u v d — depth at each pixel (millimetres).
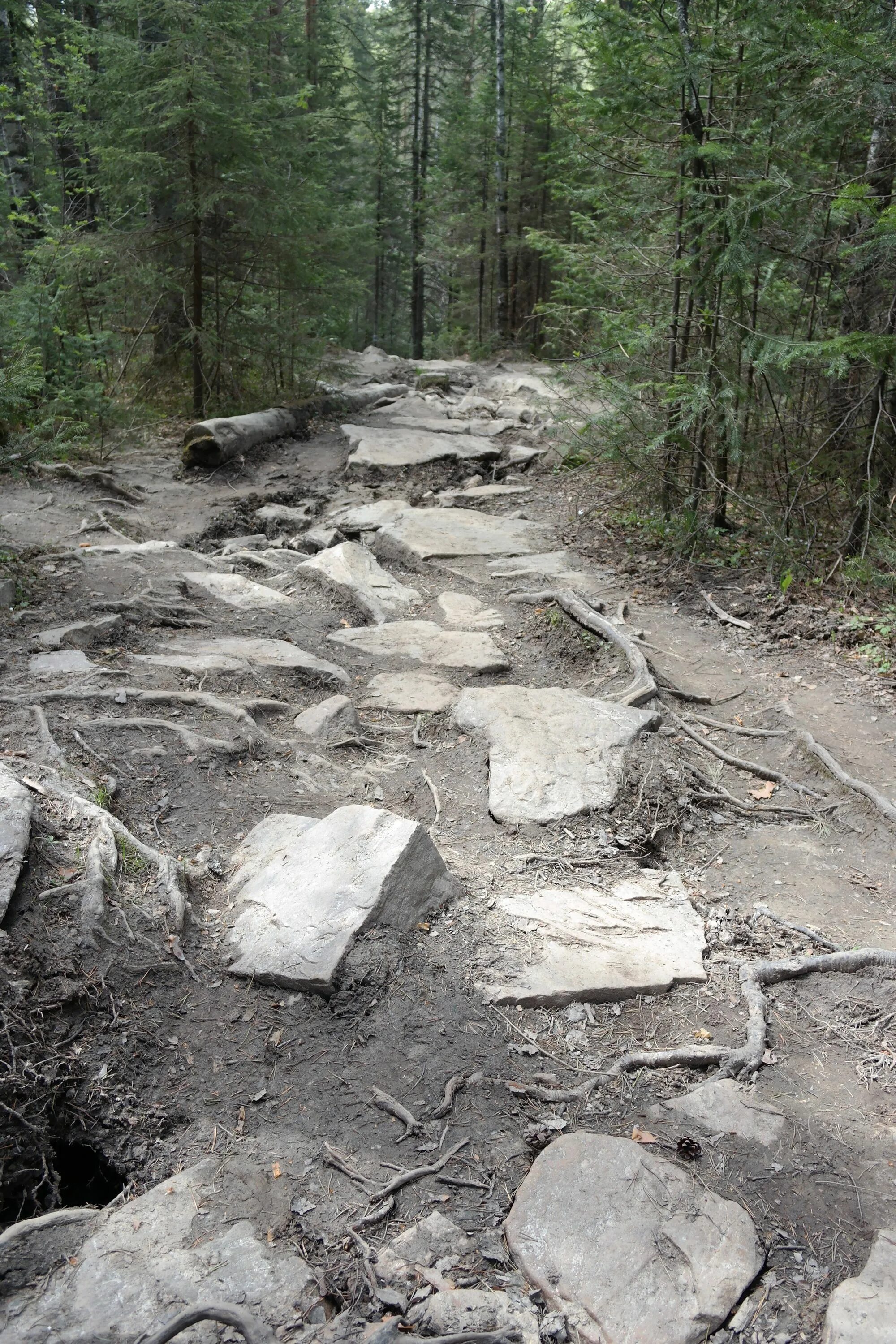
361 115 30703
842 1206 2793
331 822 4188
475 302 28734
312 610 7414
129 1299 2428
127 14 12273
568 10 8398
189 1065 3236
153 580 7426
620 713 5676
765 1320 2441
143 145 12305
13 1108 2959
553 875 4379
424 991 3543
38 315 11039
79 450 11094
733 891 4465
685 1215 2689
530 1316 2406
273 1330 2338
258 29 12656
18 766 4305
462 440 12469
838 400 8180
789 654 6922
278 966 3555
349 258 16000
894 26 6871
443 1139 2986
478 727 5508
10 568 7164
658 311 8805
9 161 16484
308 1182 2820
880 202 7680
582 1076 3275
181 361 13500
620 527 9438
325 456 12125
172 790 4641
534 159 25203
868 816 5004
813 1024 3637
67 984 3283
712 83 8047
